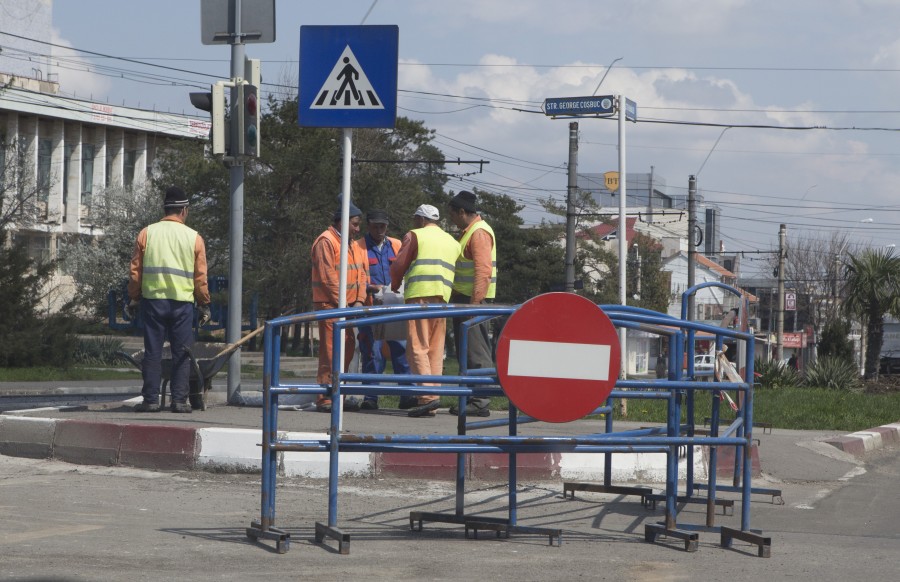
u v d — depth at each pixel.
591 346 12.30
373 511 14.75
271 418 12.32
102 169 146.12
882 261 64.75
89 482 16.44
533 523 14.34
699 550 12.88
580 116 30.11
